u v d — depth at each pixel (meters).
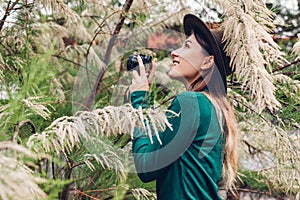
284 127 2.26
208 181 1.68
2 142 1.21
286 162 2.30
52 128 1.51
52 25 2.64
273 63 2.10
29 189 1.17
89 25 2.98
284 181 2.40
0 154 1.19
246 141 2.68
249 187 3.20
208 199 1.66
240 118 2.44
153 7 2.73
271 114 2.32
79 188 1.97
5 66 2.01
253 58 1.80
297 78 2.52
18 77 1.86
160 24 2.69
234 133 1.89
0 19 2.12
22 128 1.83
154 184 2.11
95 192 2.02
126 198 2.16
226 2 1.94
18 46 2.14
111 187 2.02
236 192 2.96
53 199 1.21
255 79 1.77
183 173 1.66
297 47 2.20
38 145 1.43
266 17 1.99
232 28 1.85
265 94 1.78
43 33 2.31
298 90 2.29
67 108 2.16
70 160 1.86
